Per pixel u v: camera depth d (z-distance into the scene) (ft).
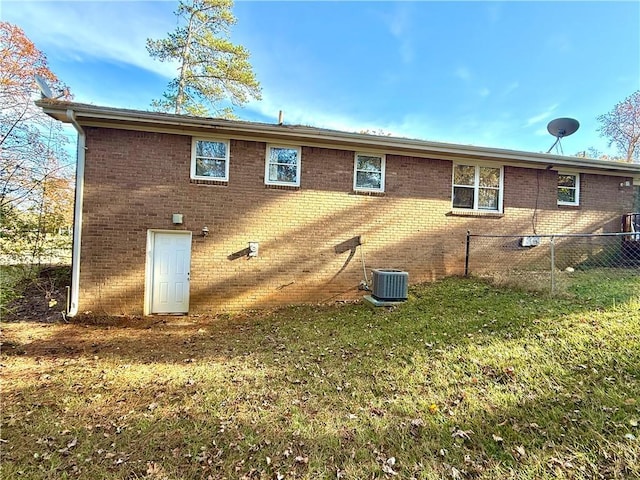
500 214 31.63
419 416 10.28
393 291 24.58
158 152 25.21
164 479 7.92
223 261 26.27
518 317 17.90
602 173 34.04
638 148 74.69
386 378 13.00
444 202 30.45
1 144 36.83
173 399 11.82
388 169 29.22
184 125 24.38
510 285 25.04
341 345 17.22
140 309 24.98
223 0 54.24
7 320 22.70
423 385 12.24
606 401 10.08
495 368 12.91
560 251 32.94
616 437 8.58
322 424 10.12
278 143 27.09
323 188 27.91
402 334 17.93
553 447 8.48
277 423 10.23
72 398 11.90
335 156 28.17
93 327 21.67
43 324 21.99
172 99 57.06
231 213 26.37
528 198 32.40
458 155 29.91
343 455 8.71
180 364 15.24
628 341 13.53
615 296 19.67
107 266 24.48
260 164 26.84
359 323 21.07
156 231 25.35
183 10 54.44
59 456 8.75
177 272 25.88
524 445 8.64
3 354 16.53
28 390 12.55
